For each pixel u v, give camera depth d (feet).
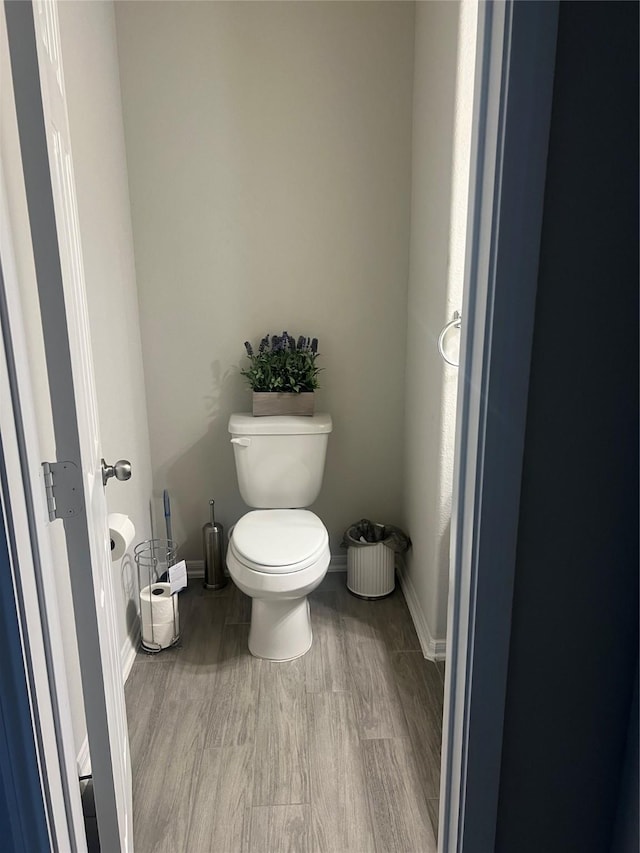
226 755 5.92
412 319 8.43
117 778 3.98
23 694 2.93
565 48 2.36
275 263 8.58
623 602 2.82
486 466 2.63
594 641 2.86
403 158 8.33
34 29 2.77
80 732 5.53
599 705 2.93
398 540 8.73
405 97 8.16
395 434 9.23
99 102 6.88
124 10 7.70
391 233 8.55
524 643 2.86
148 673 7.20
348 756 5.89
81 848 3.48
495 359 2.54
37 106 2.86
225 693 6.83
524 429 2.61
